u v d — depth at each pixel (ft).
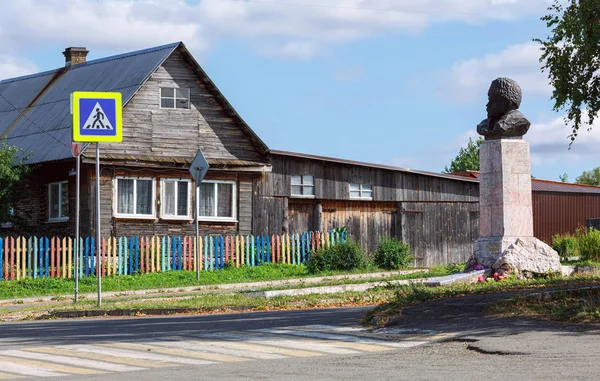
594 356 31.04
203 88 117.19
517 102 76.74
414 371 29.60
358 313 52.39
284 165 121.49
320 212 123.24
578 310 42.39
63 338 43.11
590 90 59.26
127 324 51.03
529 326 39.45
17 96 129.59
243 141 119.55
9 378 30.25
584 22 56.85
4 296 85.81
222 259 108.68
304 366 31.60
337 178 124.67
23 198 112.37
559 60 59.36
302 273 104.99
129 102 111.65
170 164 112.57
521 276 74.64
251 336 41.45
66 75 128.47
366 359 33.06
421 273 92.58
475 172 150.41
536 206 146.30
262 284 92.73
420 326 42.47
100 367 32.71
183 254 105.91
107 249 101.91
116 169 108.88
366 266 107.86
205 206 115.85
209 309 61.26
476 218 134.10
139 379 29.32
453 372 29.09
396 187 128.47
